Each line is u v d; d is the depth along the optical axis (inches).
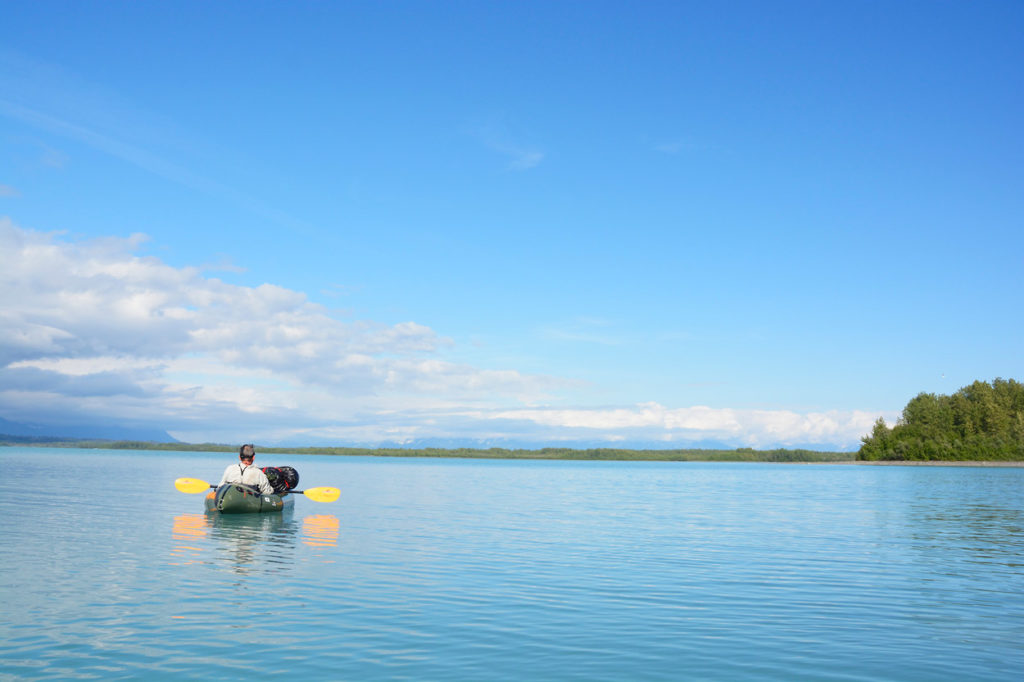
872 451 4488.2
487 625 342.0
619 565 521.7
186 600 376.8
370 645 304.3
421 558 533.3
